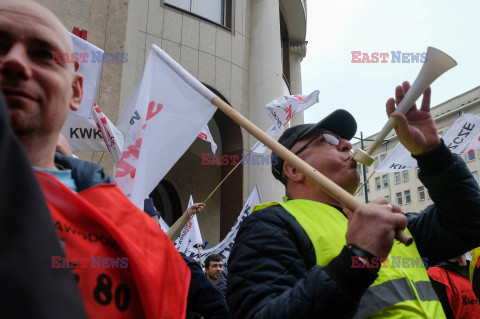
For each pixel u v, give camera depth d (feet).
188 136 9.11
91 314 3.36
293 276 5.08
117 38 23.22
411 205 142.61
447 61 5.49
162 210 41.29
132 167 9.76
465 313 12.82
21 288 2.14
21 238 2.21
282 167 7.48
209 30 34.45
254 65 36.35
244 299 4.98
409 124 6.43
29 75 3.46
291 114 14.56
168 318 3.90
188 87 9.36
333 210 6.23
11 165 2.27
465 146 13.78
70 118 11.96
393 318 5.21
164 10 32.53
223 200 33.50
